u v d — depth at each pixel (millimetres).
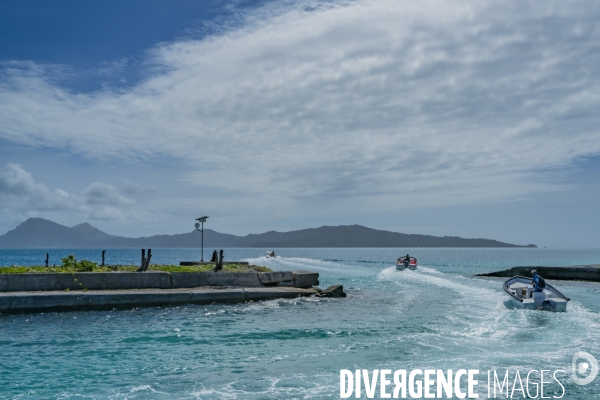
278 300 25750
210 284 26219
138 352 13820
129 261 94188
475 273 56406
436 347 14539
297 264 79000
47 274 22359
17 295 20328
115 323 18609
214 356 13398
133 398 9875
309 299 26406
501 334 16578
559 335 16391
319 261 100188
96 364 12461
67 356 13305
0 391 10266
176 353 13727
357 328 17797
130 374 11570
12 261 94062
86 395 10039
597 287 38875
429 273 55688
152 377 11344
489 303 25656
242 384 10836
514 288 26078
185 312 21625
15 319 19188
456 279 45062
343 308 23500
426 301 26578
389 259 130000
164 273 24969
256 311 22234
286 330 17344
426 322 19219
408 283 39406
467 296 29266
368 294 30250
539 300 22469
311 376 11484
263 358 13172
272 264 77188
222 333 16750
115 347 14461
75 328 17469
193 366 12336
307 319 19969
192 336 16172
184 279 25500
